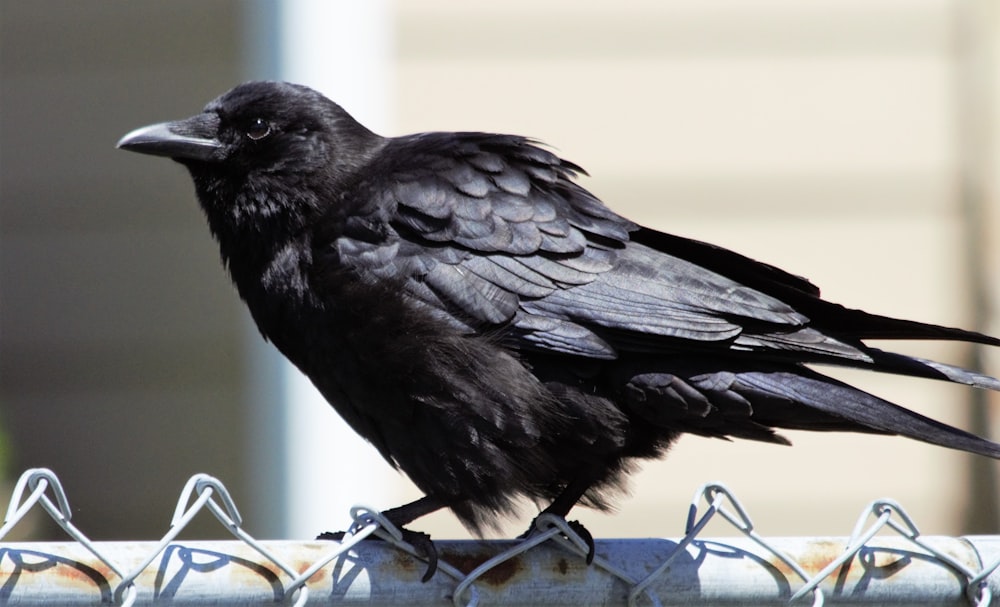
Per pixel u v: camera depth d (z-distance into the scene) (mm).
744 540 5820
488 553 5648
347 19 12148
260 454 13047
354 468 12445
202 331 14820
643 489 11992
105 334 14906
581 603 5719
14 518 4957
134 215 15039
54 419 14742
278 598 5316
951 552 5875
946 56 12336
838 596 5809
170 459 14664
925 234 12211
